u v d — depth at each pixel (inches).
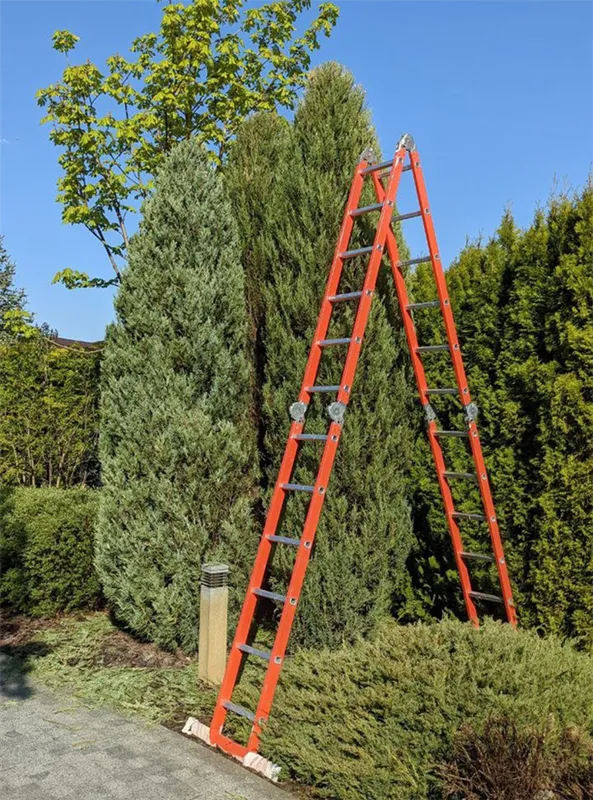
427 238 169.2
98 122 390.6
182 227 202.1
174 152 207.8
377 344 182.5
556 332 170.7
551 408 166.1
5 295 832.3
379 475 182.5
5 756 137.6
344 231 164.4
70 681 178.4
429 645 144.6
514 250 188.9
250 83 433.4
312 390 154.3
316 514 140.9
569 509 164.6
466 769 114.0
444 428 199.6
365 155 168.1
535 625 173.0
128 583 195.9
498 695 124.6
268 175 228.1
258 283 217.6
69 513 236.4
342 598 179.2
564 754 114.3
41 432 347.3
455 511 186.2
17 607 227.9
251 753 136.2
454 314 199.3
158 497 193.5
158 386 196.9
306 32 429.7
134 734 149.2
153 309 199.2
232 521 198.2
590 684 135.5
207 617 175.6
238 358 207.2
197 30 390.0
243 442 207.2
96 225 405.1
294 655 182.1
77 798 122.2
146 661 191.6
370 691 135.3
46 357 346.6
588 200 167.3
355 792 118.6
